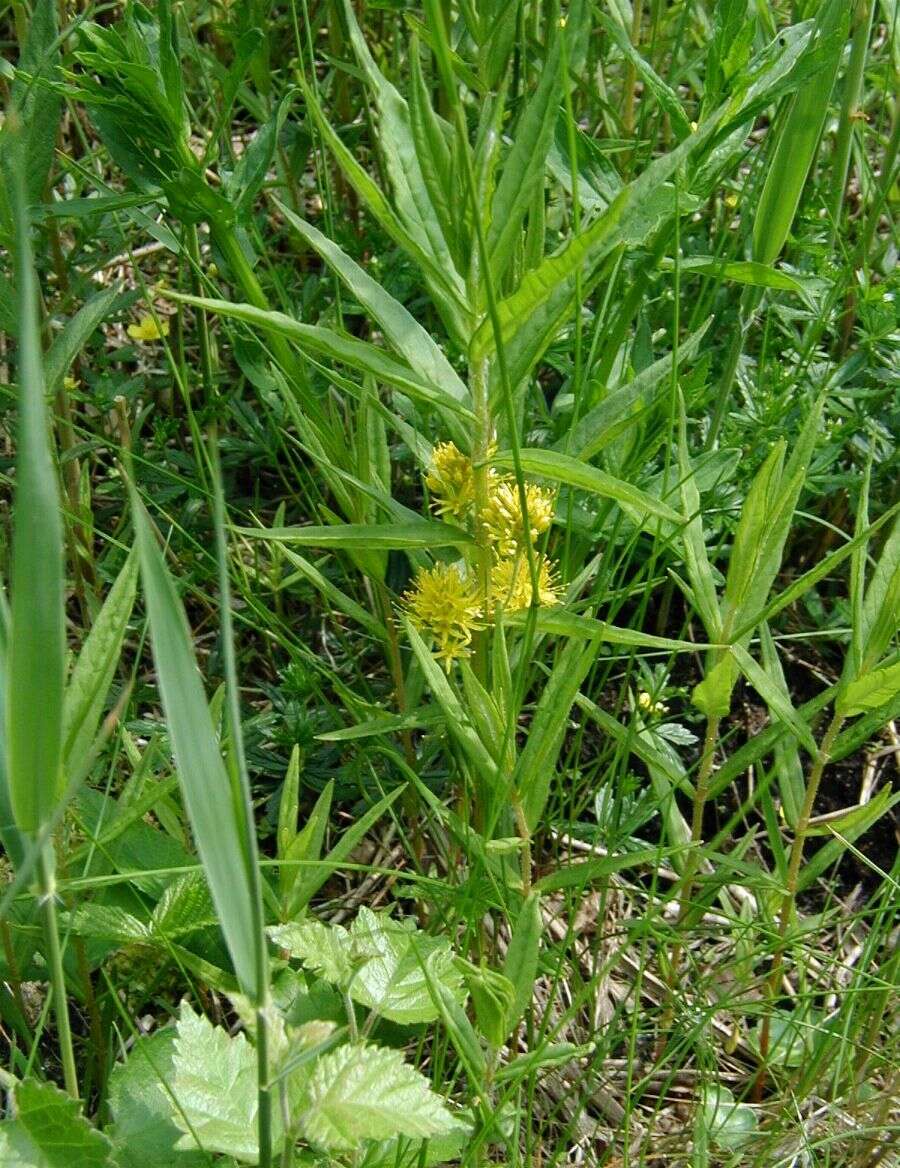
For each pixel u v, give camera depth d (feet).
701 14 2.36
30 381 0.81
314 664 1.80
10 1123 1.11
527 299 1.21
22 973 1.42
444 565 1.51
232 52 2.48
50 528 0.85
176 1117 1.13
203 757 0.87
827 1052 1.54
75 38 2.07
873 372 1.98
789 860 1.65
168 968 1.47
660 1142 1.58
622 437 1.65
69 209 1.68
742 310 1.87
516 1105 1.44
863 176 2.24
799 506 2.07
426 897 1.57
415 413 1.81
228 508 2.01
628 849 1.83
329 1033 0.99
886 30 2.45
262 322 1.22
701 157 1.64
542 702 1.36
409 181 1.24
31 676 0.88
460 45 2.12
